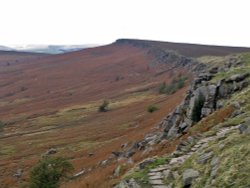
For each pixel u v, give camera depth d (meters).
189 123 41.00
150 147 45.28
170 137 43.00
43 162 52.72
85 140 101.62
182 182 21.06
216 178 18.84
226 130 25.92
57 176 51.75
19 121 160.38
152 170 24.67
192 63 175.88
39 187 50.38
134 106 138.88
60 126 137.88
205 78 46.47
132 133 80.56
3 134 136.75
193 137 28.86
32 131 136.12
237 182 17.50
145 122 87.50
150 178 23.52
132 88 194.50
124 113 130.75
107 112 145.50
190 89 47.59
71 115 155.88
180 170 23.00
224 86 39.53
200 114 40.81
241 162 18.75
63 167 53.62
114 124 114.62
